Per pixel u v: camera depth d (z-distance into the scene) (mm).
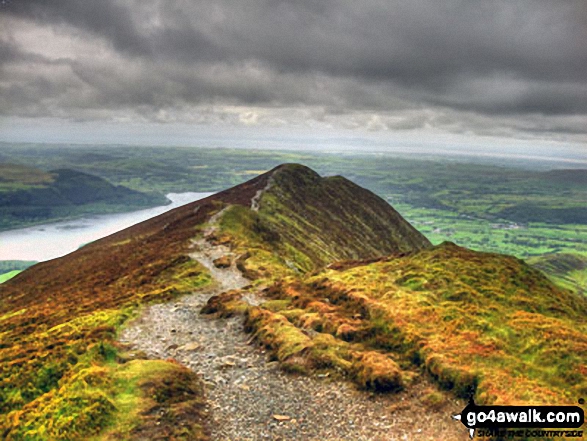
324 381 23562
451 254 38688
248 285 47125
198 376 24984
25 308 52781
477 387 20172
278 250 84438
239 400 22219
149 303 40562
